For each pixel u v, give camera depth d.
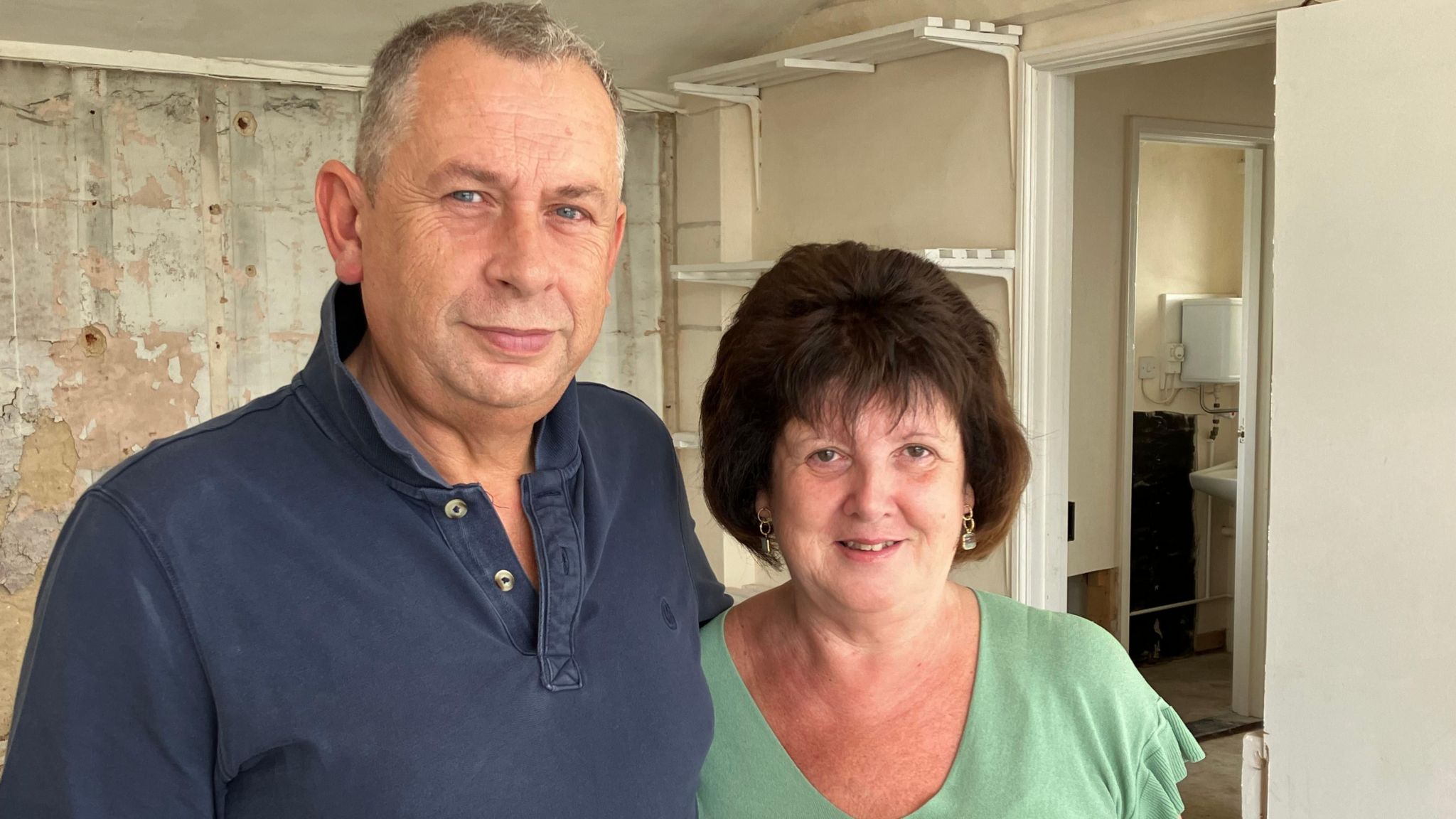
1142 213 5.20
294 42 3.06
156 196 3.02
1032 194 3.03
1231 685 4.88
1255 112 4.44
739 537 1.40
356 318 1.10
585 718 1.05
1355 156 2.39
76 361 2.94
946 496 1.25
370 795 0.95
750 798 1.31
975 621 1.38
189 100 3.05
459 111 0.94
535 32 0.97
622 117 1.06
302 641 0.95
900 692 1.31
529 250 0.95
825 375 1.20
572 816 1.02
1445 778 2.33
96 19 2.76
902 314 1.22
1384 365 2.38
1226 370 5.15
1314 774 2.55
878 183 3.45
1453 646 2.30
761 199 3.86
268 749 0.94
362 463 1.01
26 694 0.92
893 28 2.99
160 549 0.92
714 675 1.36
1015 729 1.28
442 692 0.98
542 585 1.05
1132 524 5.15
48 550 2.94
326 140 3.28
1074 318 4.26
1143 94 4.26
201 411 3.12
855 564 1.24
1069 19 2.93
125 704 0.90
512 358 0.97
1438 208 2.27
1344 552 2.47
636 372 4.01
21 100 2.82
